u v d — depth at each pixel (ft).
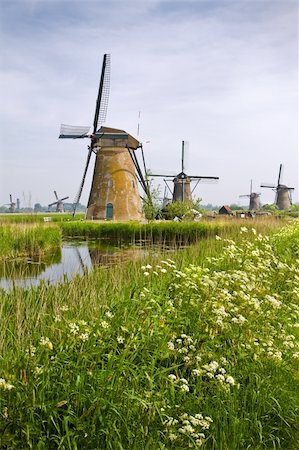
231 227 72.64
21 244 61.52
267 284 23.26
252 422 12.88
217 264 26.58
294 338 16.55
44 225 75.56
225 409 12.60
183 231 85.66
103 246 77.05
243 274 19.42
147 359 14.03
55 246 72.38
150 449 10.93
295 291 20.36
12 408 10.80
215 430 12.30
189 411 12.50
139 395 12.00
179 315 16.07
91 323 14.66
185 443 11.66
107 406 11.34
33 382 11.23
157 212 127.54
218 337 15.35
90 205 127.85
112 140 127.03
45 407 10.88
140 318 15.17
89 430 10.94
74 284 23.00
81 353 12.24
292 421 13.38
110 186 125.90
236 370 14.40
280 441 13.05
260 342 15.72
